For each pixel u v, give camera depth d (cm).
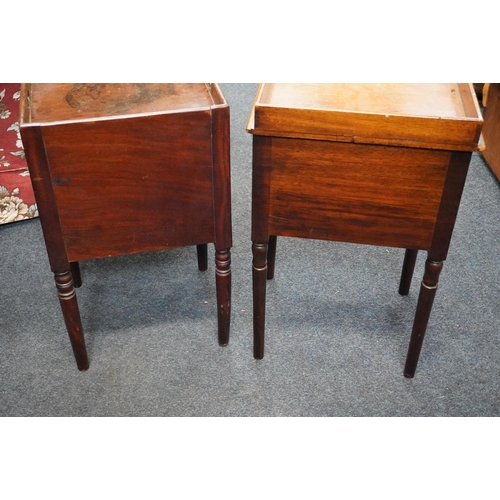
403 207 147
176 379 178
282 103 138
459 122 131
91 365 182
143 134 143
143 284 210
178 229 159
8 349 187
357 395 174
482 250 224
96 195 149
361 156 141
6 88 218
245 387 176
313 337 191
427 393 175
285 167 145
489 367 181
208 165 150
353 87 146
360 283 211
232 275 214
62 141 139
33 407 170
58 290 163
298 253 223
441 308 200
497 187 258
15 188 228
